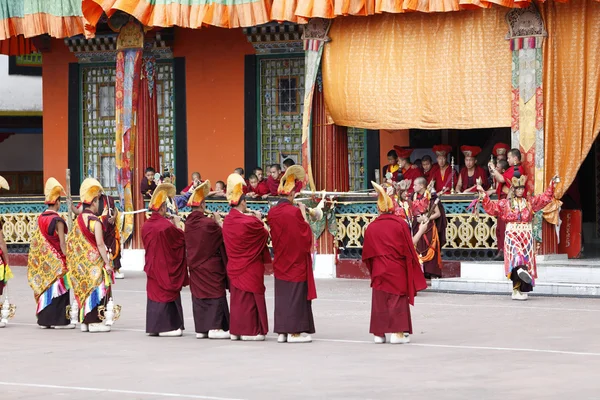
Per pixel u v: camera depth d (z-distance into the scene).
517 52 22.36
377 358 14.23
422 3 22.56
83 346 16.00
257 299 16.28
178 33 31.38
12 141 41.59
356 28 24.23
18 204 30.14
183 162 31.44
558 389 11.73
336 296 21.77
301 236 15.88
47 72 33.41
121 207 28.19
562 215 23.47
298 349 15.25
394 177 26.02
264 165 30.38
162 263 16.98
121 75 27.91
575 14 22.00
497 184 22.25
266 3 24.83
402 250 15.44
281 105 30.09
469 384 12.16
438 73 23.31
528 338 15.66
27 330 18.03
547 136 22.23
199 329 16.69
